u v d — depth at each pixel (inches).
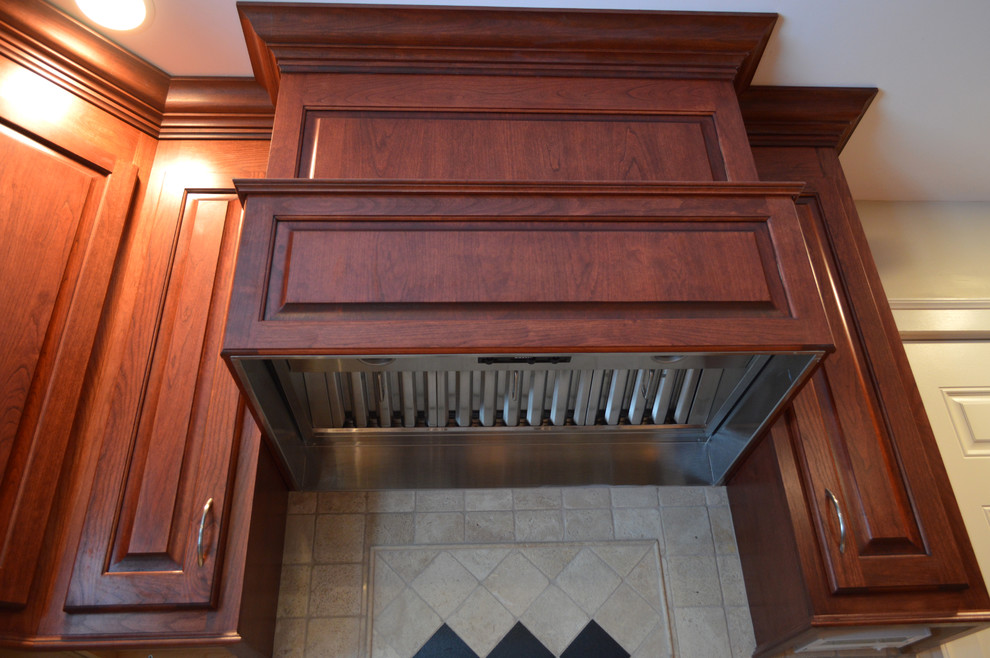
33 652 43.9
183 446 49.4
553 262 48.1
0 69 53.6
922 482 53.3
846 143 74.0
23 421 46.3
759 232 50.9
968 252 82.1
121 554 45.7
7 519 43.9
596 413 62.0
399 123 55.8
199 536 46.0
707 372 58.1
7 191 50.3
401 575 61.7
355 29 58.1
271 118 63.4
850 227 64.6
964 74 66.1
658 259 48.9
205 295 54.9
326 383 56.8
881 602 49.6
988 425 74.2
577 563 63.1
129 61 60.6
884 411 56.2
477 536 63.7
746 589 62.4
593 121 57.4
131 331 52.6
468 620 60.0
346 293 45.9
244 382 46.0
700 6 59.5
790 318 47.1
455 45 59.2
